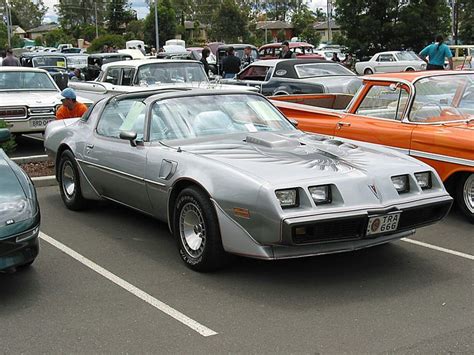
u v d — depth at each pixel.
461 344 3.82
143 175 5.68
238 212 4.62
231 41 66.06
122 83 12.27
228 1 66.06
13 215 4.50
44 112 10.73
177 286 4.85
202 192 4.94
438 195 5.08
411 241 6.00
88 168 6.68
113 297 4.66
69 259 5.55
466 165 6.38
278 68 14.69
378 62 31.95
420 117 7.12
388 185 4.83
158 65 12.22
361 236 4.61
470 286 4.80
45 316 4.34
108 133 6.51
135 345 3.87
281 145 5.43
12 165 5.11
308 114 8.37
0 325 4.20
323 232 4.47
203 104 6.14
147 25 61.94
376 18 37.00
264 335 3.97
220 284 4.87
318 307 4.40
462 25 48.81
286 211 4.42
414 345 3.81
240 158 5.07
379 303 4.47
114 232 6.38
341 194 4.57
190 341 3.91
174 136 5.76
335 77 14.32
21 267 5.28
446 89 7.42
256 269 5.19
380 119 7.46
